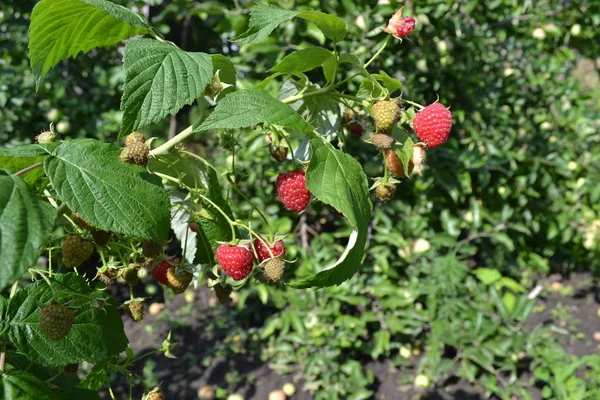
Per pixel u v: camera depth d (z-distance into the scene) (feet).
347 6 3.41
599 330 4.45
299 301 3.83
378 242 3.96
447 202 4.23
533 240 5.12
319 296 3.86
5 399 0.94
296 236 4.12
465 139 4.21
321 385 3.84
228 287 1.28
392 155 1.24
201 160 1.24
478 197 4.45
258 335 4.32
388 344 3.86
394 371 4.03
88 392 1.14
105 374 1.25
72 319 1.00
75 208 0.87
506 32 4.43
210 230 1.26
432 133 1.20
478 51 4.19
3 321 1.01
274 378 4.00
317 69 3.37
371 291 3.89
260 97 1.00
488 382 3.71
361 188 1.05
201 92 1.02
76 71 4.58
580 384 3.60
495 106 4.42
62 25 1.12
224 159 4.03
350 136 3.61
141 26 1.11
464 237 4.44
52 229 0.79
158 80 1.00
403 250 3.94
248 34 1.10
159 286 4.90
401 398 3.79
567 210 4.83
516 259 4.81
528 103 4.82
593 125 4.96
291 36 3.53
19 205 0.78
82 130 4.41
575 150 4.99
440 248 4.23
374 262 3.99
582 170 4.96
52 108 4.37
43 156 0.90
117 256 1.26
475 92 4.20
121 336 1.12
